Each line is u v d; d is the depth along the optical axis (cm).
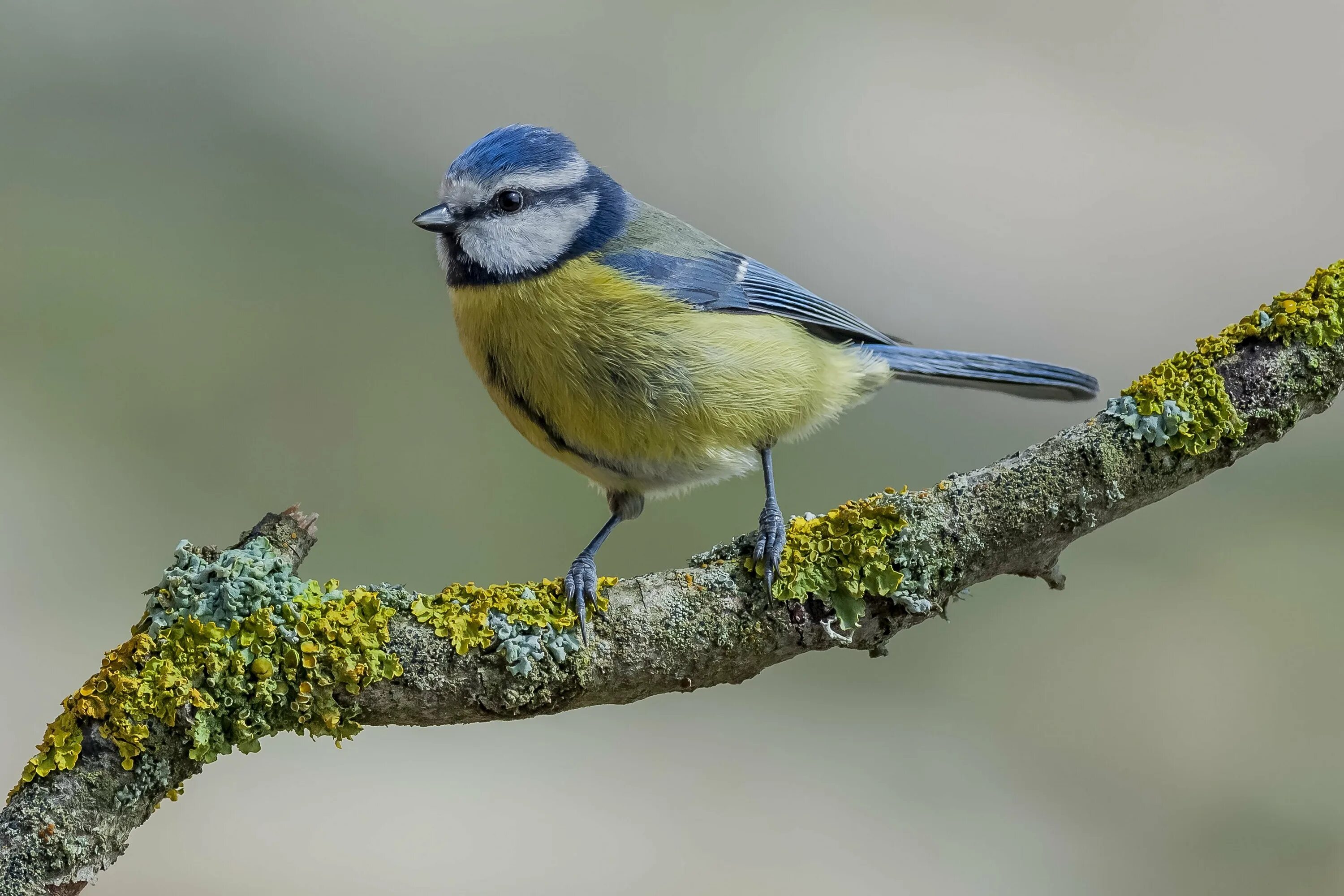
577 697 305
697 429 309
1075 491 306
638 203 311
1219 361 306
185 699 304
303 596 305
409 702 305
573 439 309
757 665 306
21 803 304
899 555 306
